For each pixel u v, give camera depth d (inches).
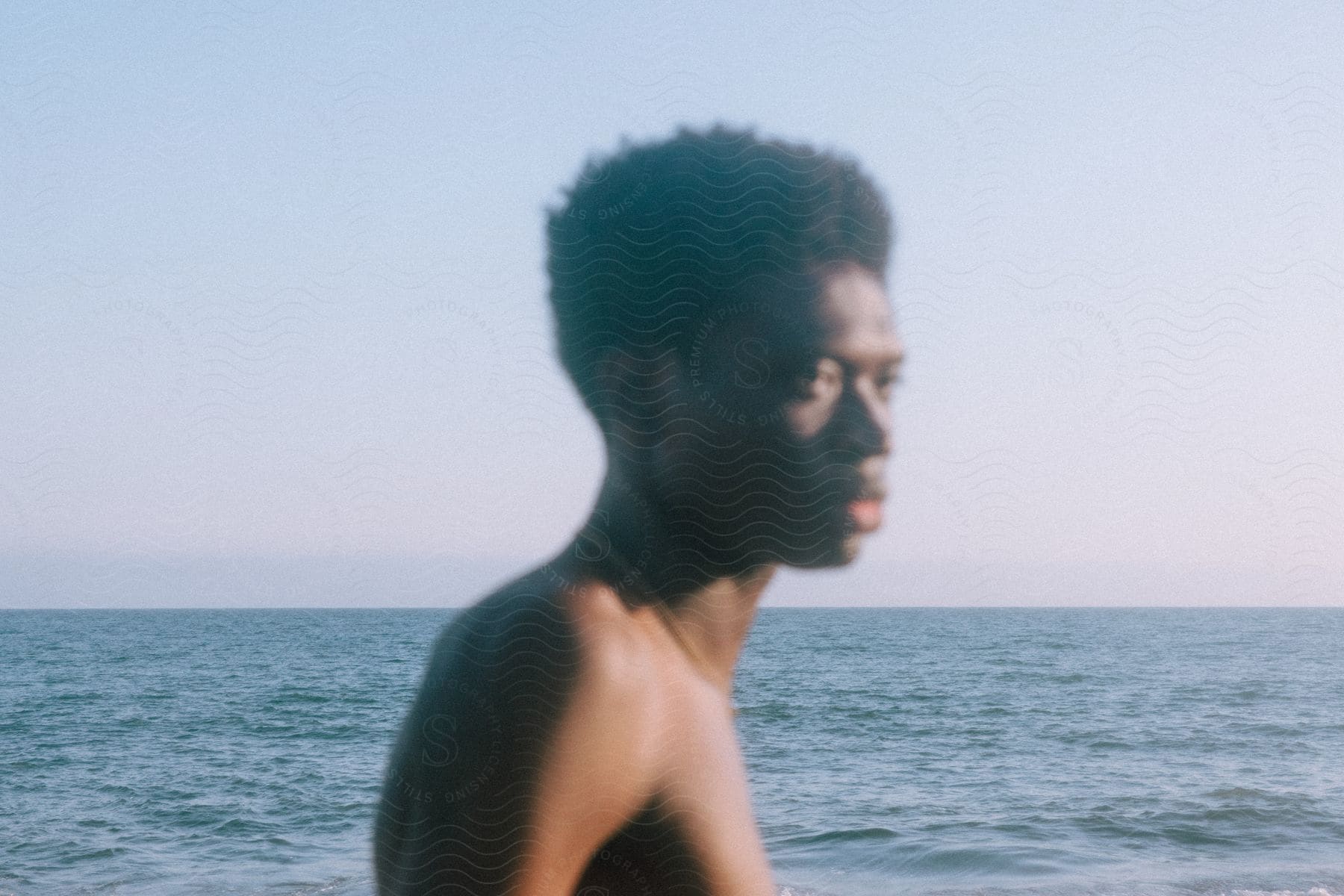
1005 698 1168.2
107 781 700.7
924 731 892.0
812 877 451.5
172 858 506.3
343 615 4965.6
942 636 2778.1
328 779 693.9
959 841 503.5
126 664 1731.1
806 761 740.7
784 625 3713.1
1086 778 684.1
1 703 1156.5
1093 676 1496.1
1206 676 1491.1
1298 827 542.3
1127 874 457.4
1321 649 2182.6
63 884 466.0
